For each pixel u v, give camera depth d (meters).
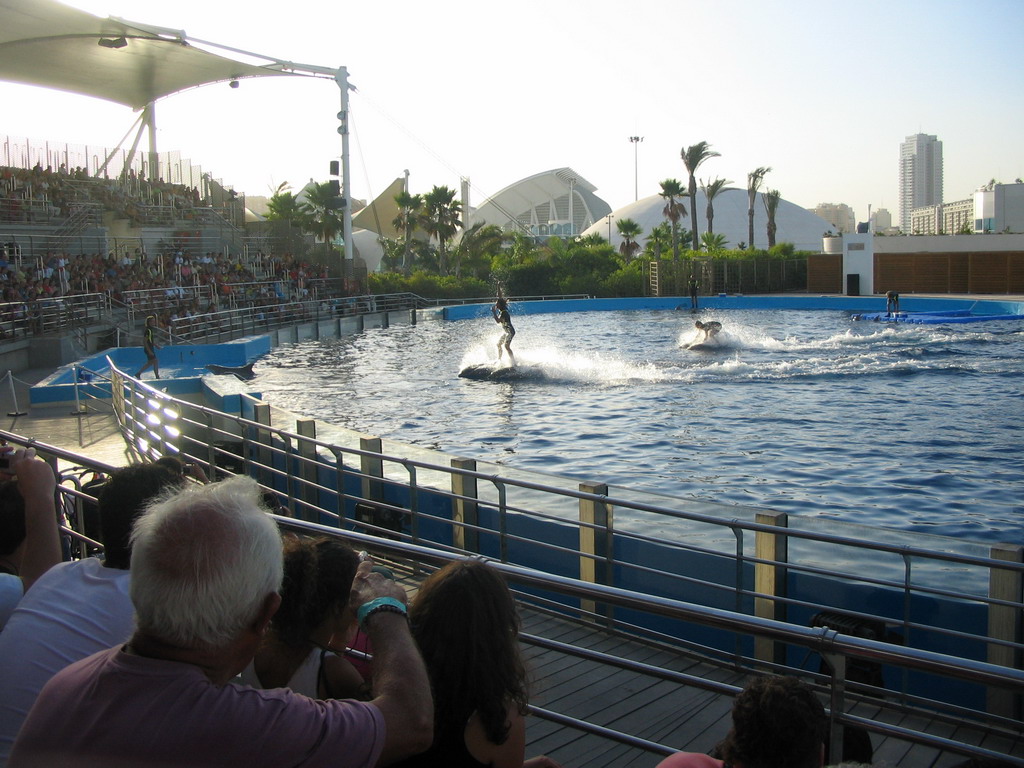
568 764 4.16
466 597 2.32
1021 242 59.69
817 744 2.28
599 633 6.07
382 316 43.28
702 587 6.66
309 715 1.88
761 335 34.38
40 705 1.85
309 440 8.30
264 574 1.91
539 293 58.69
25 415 15.39
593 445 15.44
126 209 37.25
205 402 18.16
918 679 5.91
